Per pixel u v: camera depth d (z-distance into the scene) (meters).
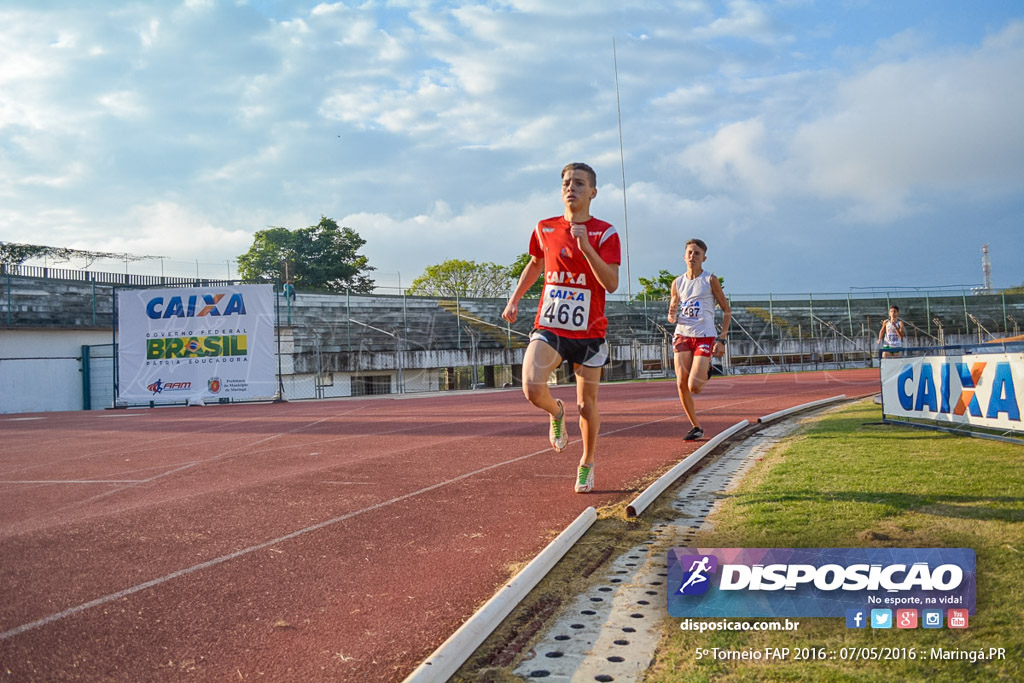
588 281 3.88
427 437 7.83
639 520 3.35
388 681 1.78
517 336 35.09
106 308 27.28
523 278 4.21
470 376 32.81
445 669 1.76
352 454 6.43
